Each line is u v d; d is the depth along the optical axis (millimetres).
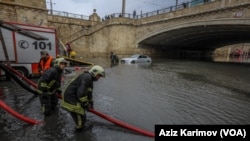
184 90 9586
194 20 24625
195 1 24750
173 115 5996
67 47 20984
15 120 4977
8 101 6496
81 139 4148
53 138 4148
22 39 9906
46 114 5277
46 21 22422
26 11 20609
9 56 9594
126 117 5648
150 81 11797
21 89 8172
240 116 6109
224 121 5664
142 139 4285
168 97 8125
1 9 19000
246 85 11180
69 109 4195
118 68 18375
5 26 9234
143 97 7953
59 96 6062
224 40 40688
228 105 7242
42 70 7082
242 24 19391
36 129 4520
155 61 29188
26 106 6039
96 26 32750
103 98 7523
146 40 35062
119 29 33188
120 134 4457
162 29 29703
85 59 28016
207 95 8672
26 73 10281
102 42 33875
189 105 7109
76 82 4191
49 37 11023
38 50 10547
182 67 20938
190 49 50750
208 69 19375
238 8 19484
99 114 4727
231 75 15188
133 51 35312
